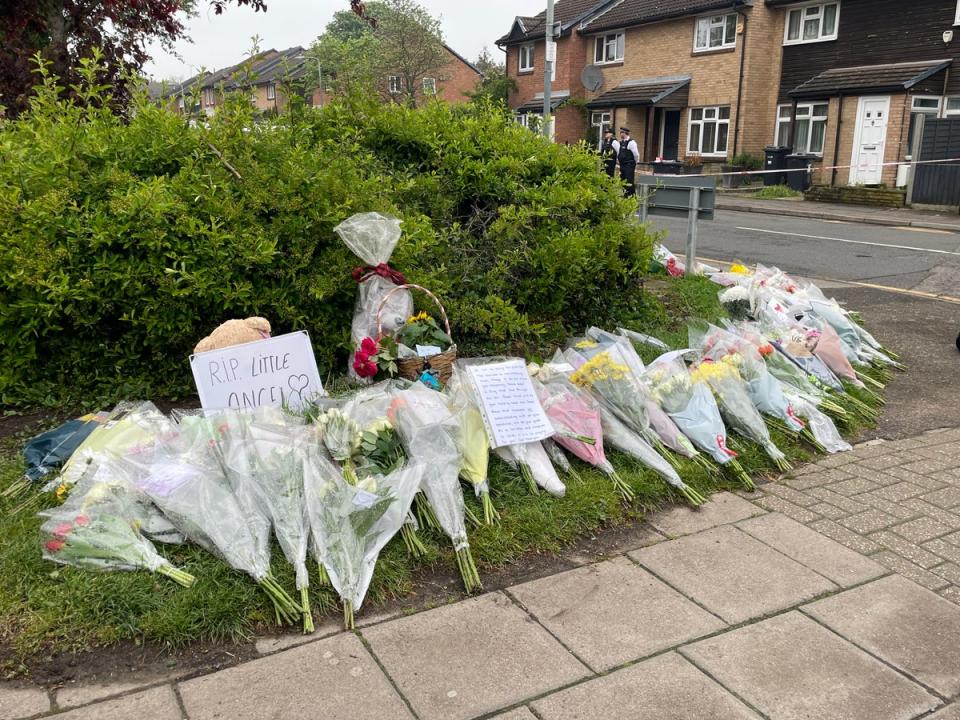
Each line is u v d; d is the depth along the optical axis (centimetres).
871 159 2175
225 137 484
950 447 469
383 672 260
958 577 328
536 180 637
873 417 514
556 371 426
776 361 514
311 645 272
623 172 1848
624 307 653
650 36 2906
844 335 630
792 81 2484
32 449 368
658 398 437
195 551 309
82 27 761
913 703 255
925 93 2073
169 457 336
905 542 355
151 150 476
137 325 445
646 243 637
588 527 356
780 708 251
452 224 564
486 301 527
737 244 1347
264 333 418
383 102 647
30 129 489
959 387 583
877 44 2228
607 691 255
